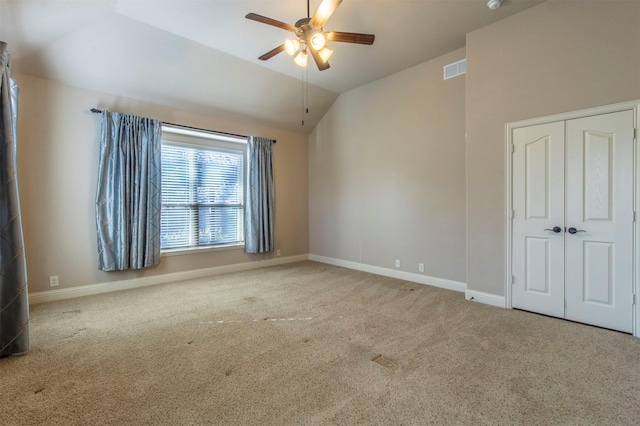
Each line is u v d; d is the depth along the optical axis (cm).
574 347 236
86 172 377
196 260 476
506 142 323
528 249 314
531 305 313
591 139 276
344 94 537
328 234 580
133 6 300
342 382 192
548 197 300
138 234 403
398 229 462
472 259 352
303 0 289
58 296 359
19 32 279
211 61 400
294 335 262
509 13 312
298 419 159
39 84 345
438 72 408
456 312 315
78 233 372
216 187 509
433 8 303
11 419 158
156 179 421
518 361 216
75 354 228
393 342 248
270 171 553
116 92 394
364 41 260
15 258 227
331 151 568
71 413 163
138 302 350
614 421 156
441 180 410
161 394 180
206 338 256
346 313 314
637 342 244
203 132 477
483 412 163
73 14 285
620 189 264
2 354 222
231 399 175
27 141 339
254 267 544
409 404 170
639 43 252
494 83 330
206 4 297
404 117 449
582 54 278
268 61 415
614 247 267
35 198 345
